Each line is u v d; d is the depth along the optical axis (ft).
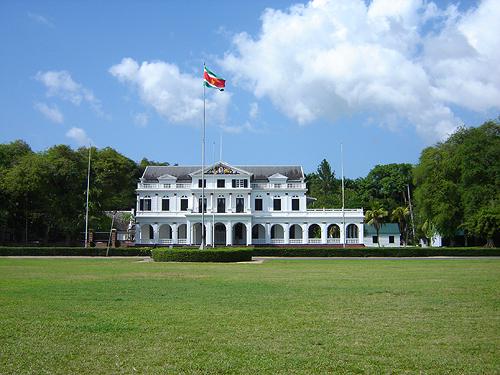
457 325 54.60
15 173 288.92
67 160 315.58
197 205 345.92
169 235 360.28
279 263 175.22
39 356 42.22
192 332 50.96
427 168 287.48
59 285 92.94
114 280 103.60
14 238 342.03
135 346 45.44
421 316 59.93
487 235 250.98
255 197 351.05
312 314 61.11
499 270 133.08
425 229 314.96
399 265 159.53
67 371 38.32
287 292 82.43
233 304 69.05
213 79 226.17
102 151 422.41
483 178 269.44
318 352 43.57
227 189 343.87
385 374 37.76
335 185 572.51
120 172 412.77
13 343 46.42
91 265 159.84
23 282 98.58
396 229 410.11
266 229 346.13
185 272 127.85
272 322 56.03
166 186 354.54
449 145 303.68
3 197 293.84
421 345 46.06
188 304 69.00
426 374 37.81
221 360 41.06
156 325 54.24
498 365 39.91
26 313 61.46
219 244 346.74
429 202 279.90
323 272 127.95
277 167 368.89
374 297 76.07
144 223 348.59
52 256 232.32
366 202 477.36
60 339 47.93
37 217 316.40
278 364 40.01
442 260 194.59
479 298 74.64
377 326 54.03
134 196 440.45
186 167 371.56
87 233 297.74
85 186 327.06
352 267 149.69
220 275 117.91
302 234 355.36
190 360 41.06
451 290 84.48
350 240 339.57
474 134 284.20
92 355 42.52
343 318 58.49
